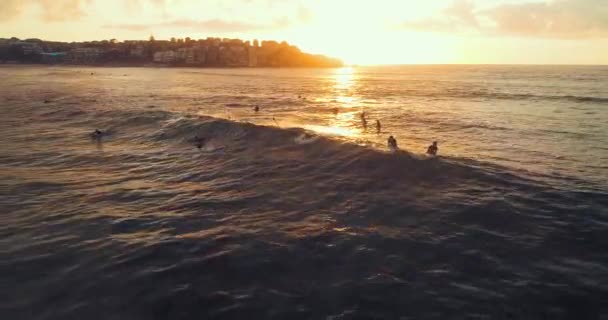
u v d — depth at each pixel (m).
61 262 10.20
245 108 51.69
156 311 8.24
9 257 10.45
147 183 17.41
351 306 8.39
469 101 61.22
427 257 10.45
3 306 8.36
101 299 8.62
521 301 8.54
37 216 13.41
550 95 68.62
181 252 10.71
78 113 39.12
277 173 18.33
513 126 35.47
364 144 21.86
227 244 11.20
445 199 14.62
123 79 120.25
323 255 10.58
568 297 8.67
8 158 22.03
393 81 132.88
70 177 18.38
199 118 30.88
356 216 13.23
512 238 11.55
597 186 16.50
